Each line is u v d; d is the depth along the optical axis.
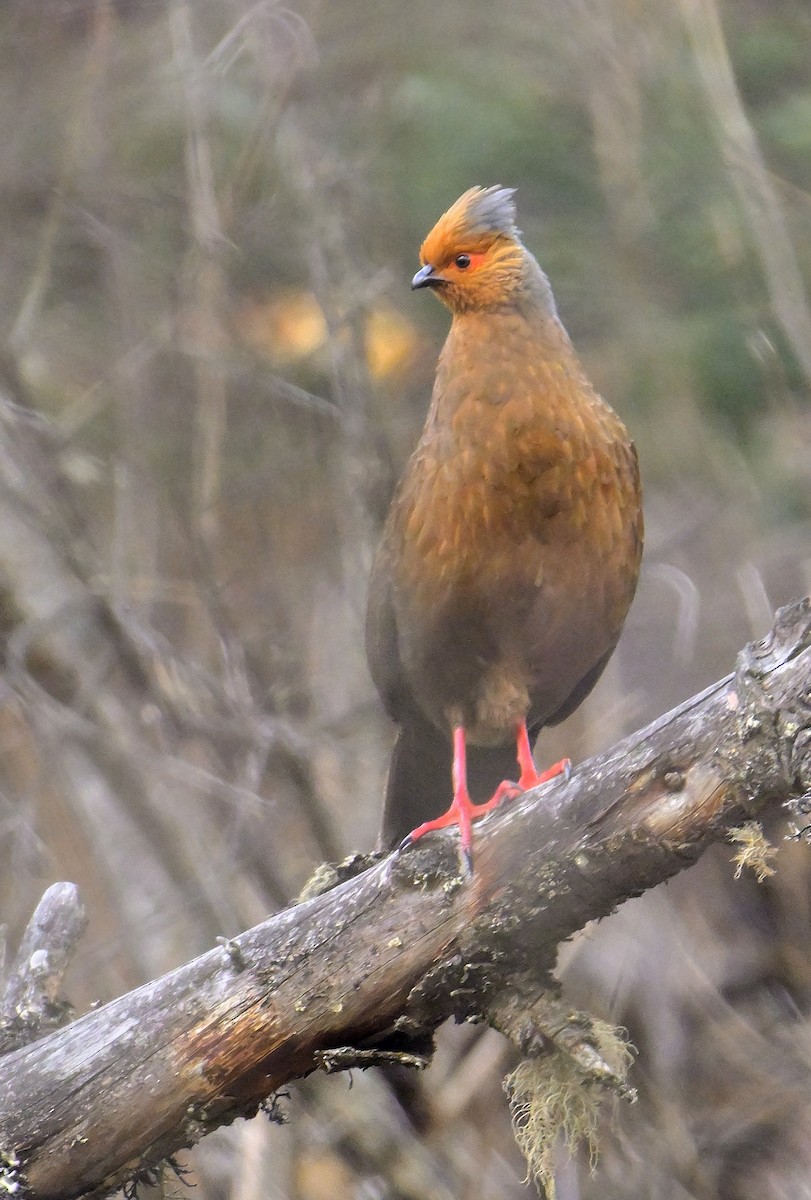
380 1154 11.52
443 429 8.06
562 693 8.90
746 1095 12.38
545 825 6.40
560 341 8.13
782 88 13.40
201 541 12.15
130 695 13.74
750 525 13.62
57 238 12.81
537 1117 6.46
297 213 12.66
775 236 11.95
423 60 12.92
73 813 13.39
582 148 12.85
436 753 9.24
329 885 7.21
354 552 12.54
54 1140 6.65
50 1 12.94
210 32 12.82
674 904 13.31
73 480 12.71
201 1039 6.63
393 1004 6.58
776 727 6.06
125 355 12.47
